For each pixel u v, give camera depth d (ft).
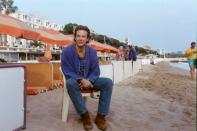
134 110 22.12
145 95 29.86
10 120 14.02
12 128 14.20
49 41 44.80
